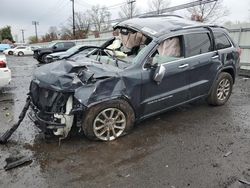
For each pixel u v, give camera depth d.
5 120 5.18
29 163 3.51
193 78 4.93
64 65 4.12
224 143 4.02
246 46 10.48
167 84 4.51
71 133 4.20
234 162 3.47
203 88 5.20
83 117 3.84
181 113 5.33
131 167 3.39
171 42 4.62
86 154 3.72
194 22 5.39
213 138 4.20
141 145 3.97
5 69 7.15
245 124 4.77
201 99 5.70
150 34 4.59
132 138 4.20
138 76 4.11
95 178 3.17
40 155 3.71
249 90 7.38
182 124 4.77
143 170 3.32
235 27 10.85
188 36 4.85
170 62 4.52
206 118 5.06
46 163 3.51
